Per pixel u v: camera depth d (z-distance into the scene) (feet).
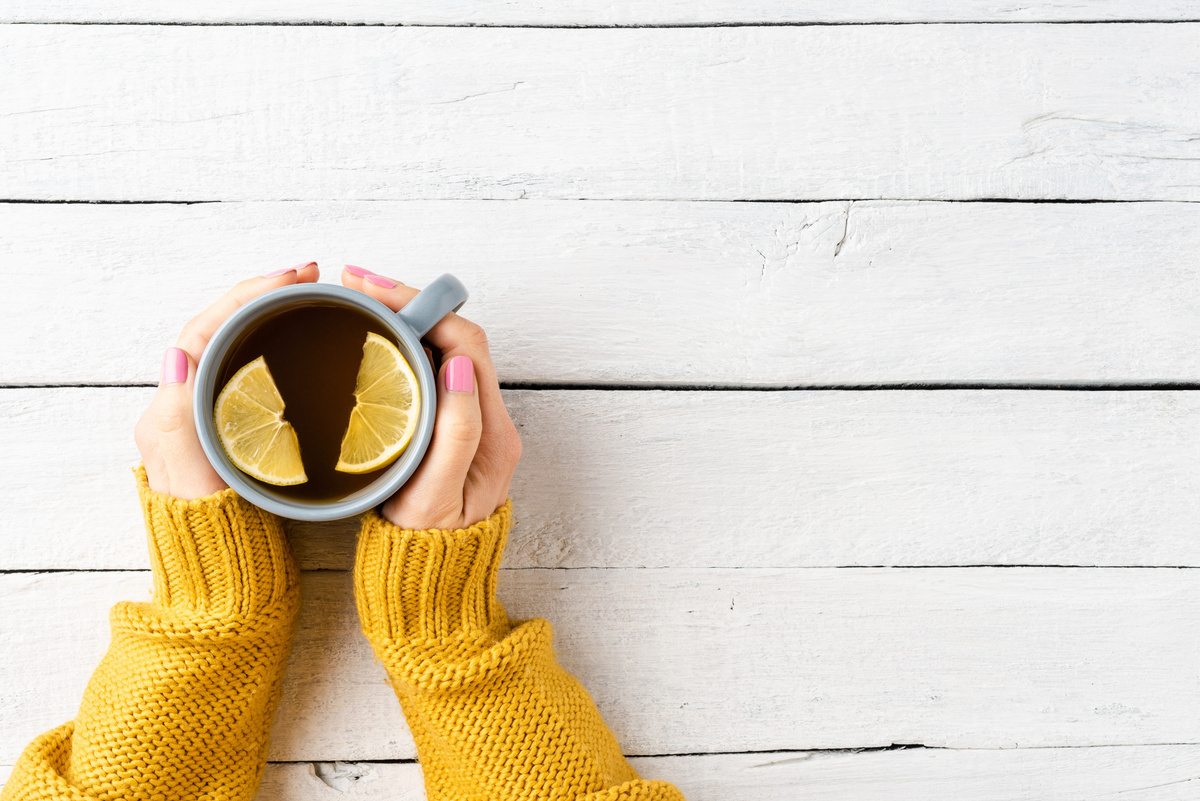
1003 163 2.54
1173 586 2.54
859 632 2.53
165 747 2.31
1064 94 2.55
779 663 2.53
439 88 2.50
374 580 2.33
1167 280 2.54
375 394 2.24
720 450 2.52
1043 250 2.54
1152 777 2.54
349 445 2.24
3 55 2.46
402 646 2.33
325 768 2.50
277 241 2.48
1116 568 2.54
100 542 2.47
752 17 2.52
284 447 2.24
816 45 2.53
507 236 2.50
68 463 2.46
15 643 2.46
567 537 2.51
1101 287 2.54
